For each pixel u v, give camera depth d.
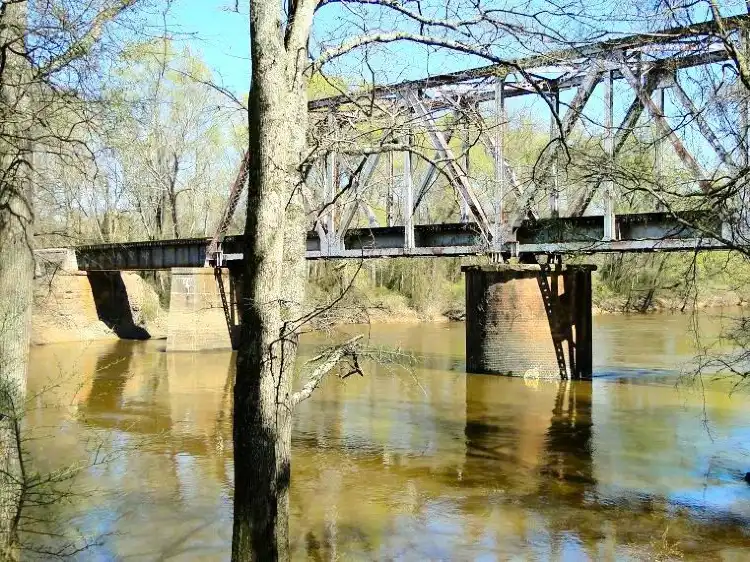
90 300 45.53
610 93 20.42
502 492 12.73
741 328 17.41
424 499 12.34
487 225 24.84
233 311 37.75
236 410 6.42
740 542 10.36
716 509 11.82
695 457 15.06
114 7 8.81
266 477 6.29
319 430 17.66
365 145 6.86
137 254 42.38
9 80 8.79
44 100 9.06
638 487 13.03
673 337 38.78
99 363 32.22
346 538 10.56
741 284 14.73
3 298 8.44
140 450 15.62
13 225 8.50
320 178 9.91
